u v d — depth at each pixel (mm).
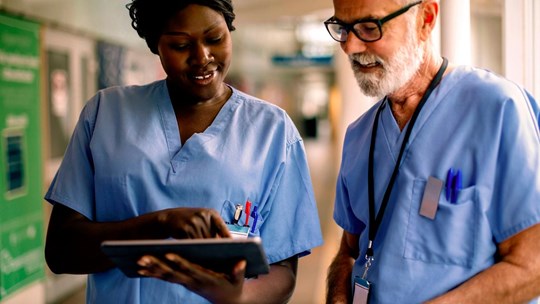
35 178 3717
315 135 28469
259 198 1484
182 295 1413
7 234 3381
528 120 1300
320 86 30234
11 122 3398
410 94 1448
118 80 5094
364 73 1363
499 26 3518
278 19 5773
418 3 1326
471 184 1317
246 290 1349
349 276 1599
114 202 1404
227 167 1437
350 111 4902
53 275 4152
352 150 1615
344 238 1711
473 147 1323
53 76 3971
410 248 1348
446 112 1385
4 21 3303
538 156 1272
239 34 18219
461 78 1404
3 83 3303
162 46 1367
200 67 1354
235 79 18969
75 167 1440
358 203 1556
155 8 1336
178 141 1465
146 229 1221
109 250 1029
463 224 1306
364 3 1300
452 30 2020
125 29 5152
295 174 1565
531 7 1938
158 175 1414
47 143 3910
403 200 1373
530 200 1256
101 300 1433
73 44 4258
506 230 1284
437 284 1315
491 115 1312
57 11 3873
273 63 19969
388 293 1356
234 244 1012
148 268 1062
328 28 1396
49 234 1410
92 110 1501
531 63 1950
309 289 4656
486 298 1250
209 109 1510
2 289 3324
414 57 1357
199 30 1329
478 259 1293
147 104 1502
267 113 1554
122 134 1445
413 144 1402
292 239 1539
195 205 1411
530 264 1240
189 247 1023
